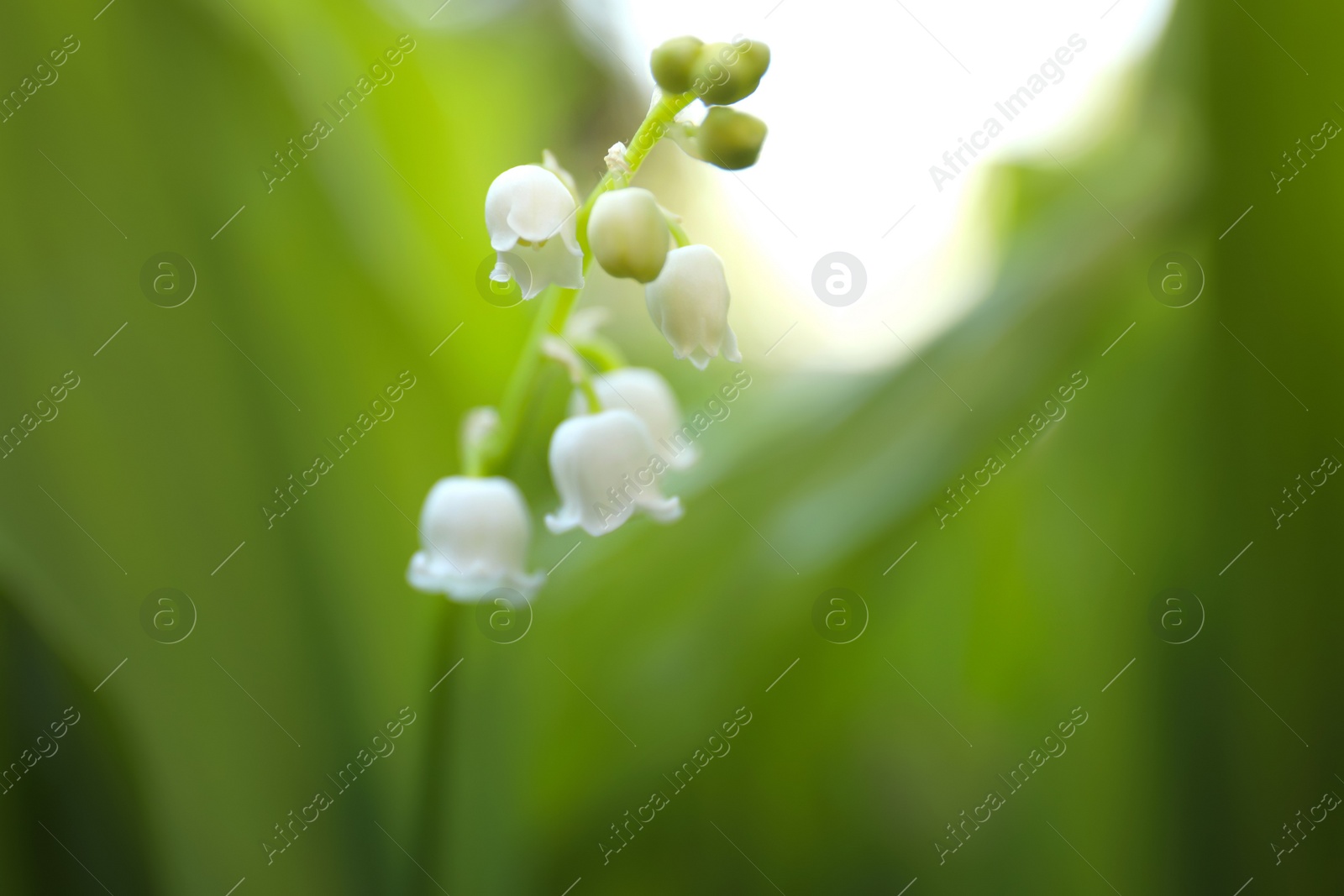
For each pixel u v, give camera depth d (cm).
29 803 21
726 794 23
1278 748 22
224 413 22
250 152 22
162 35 22
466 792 22
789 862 22
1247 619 22
